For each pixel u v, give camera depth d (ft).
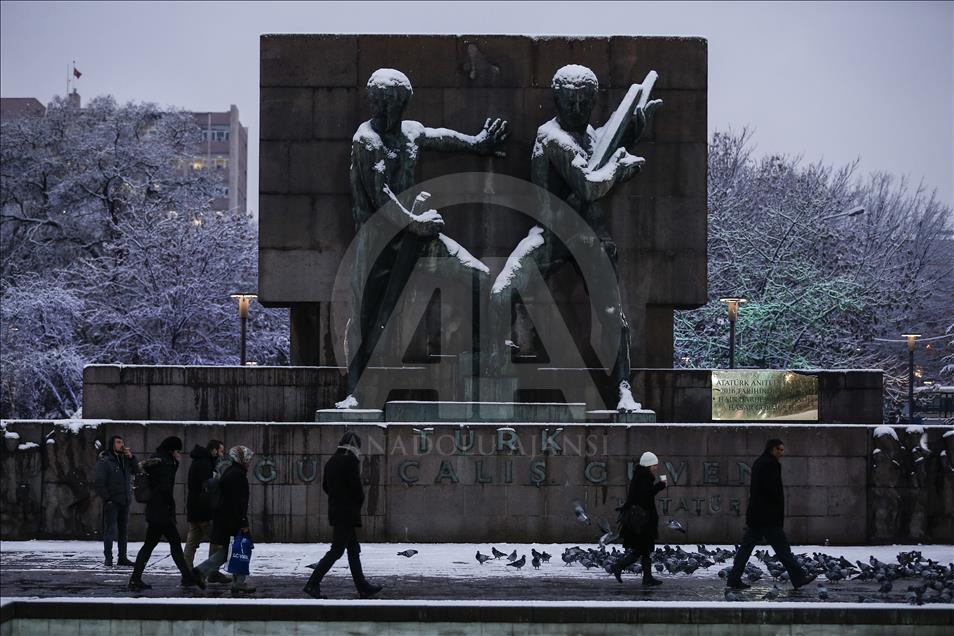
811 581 48.34
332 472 44.86
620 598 44.86
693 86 69.46
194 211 147.54
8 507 61.87
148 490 46.85
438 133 67.67
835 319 121.90
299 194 68.80
